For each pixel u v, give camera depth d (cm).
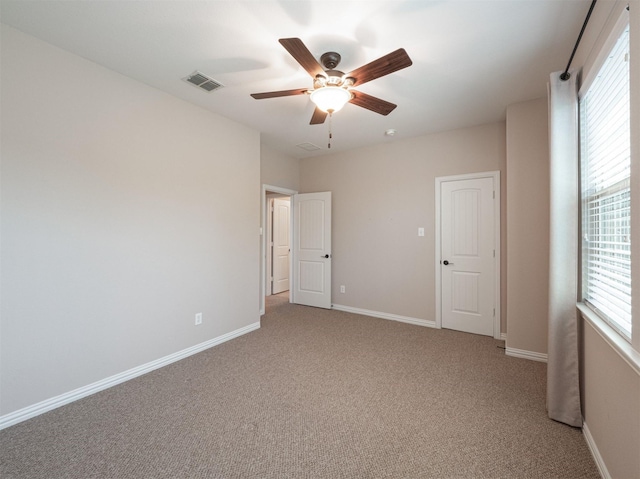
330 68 219
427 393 235
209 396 230
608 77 159
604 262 172
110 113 243
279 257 639
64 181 218
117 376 248
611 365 147
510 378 258
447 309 392
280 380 255
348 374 266
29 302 202
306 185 524
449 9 176
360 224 463
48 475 155
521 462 165
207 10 179
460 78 254
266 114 333
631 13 120
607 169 166
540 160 288
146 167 268
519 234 298
